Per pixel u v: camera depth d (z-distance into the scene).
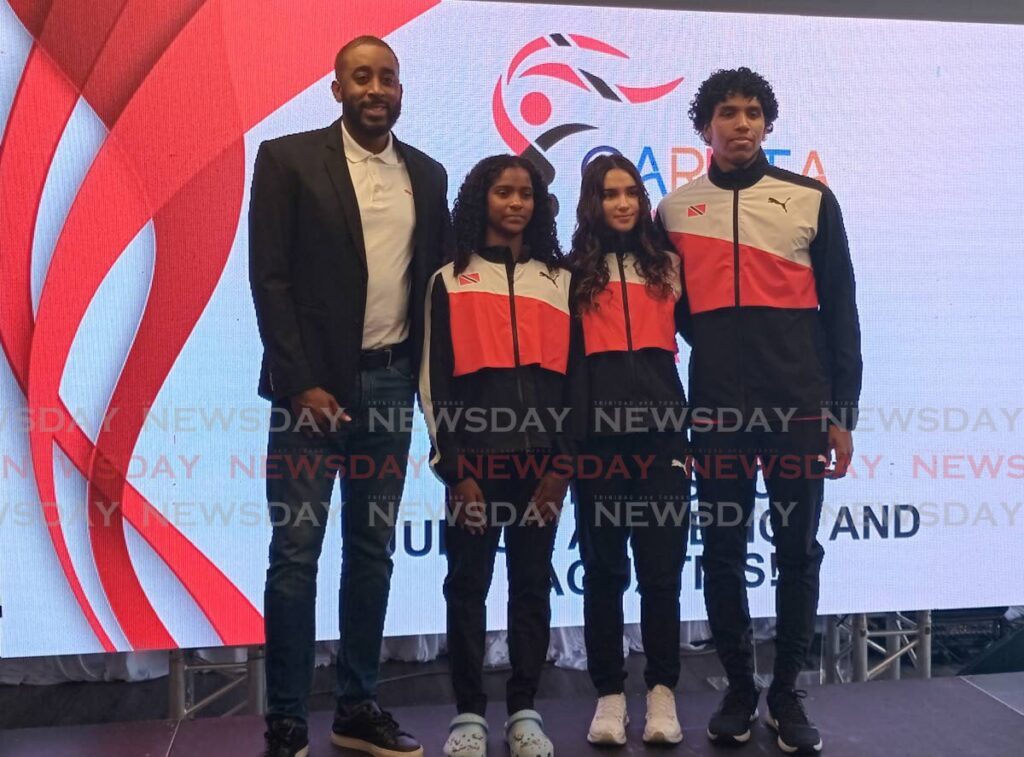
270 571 2.05
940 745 2.17
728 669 2.20
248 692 2.78
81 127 2.50
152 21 2.51
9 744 2.21
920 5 2.80
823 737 2.21
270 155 2.03
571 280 2.15
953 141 2.82
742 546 2.20
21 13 2.46
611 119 2.70
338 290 2.02
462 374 2.07
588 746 2.16
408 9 2.62
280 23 2.56
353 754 2.11
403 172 2.12
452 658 2.12
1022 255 2.86
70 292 2.52
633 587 2.81
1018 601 2.91
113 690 3.59
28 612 2.54
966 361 2.86
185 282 2.56
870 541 2.85
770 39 2.75
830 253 2.16
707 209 2.20
